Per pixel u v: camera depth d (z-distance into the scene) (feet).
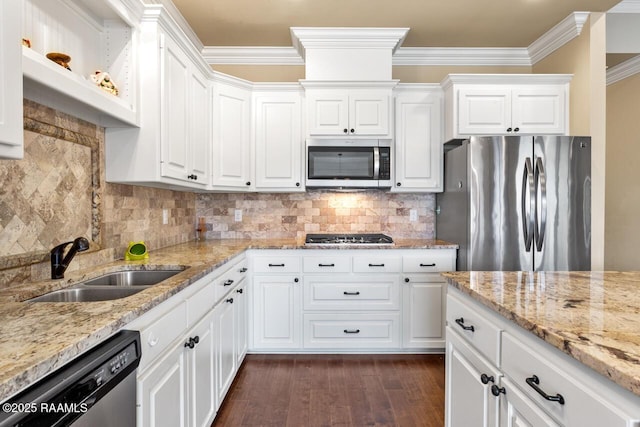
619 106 13.62
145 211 7.93
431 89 10.24
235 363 7.82
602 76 9.08
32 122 4.71
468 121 9.70
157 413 3.96
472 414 4.24
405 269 9.33
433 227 11.28
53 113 5.14
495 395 3.65
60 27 5.14
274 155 10.16
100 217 6.24
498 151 8.53
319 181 10.04
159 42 6.41
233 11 8.95
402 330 9.37
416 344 9.37
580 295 3.93
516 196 8.52
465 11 9.04
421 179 10.26
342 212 11.28
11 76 3.02
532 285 4.43
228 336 7.20
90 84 4.83
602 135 9.12
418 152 10.25
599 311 3.34
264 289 9.34
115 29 6.13
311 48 9.99
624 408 2.21
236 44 10.77
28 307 3.60
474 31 10.07
